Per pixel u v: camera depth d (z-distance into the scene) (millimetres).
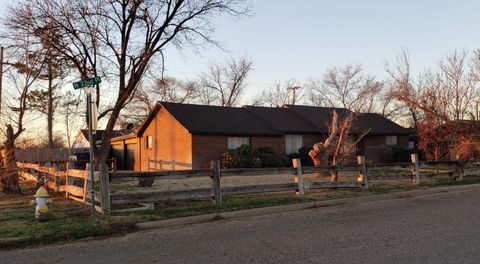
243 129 28078
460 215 9953
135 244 7629
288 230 8672
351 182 14633
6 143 15172
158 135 30891
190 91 55438
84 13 19797
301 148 30078
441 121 20750
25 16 19125
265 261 6312
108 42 20719
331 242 7457
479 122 20281
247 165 25641
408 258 6250
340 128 21844
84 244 7680
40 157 23484
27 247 7500
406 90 24109
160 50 22188
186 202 11867
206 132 26312
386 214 10430
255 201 11719
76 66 21234
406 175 16109
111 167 34219
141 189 16062
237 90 58125
